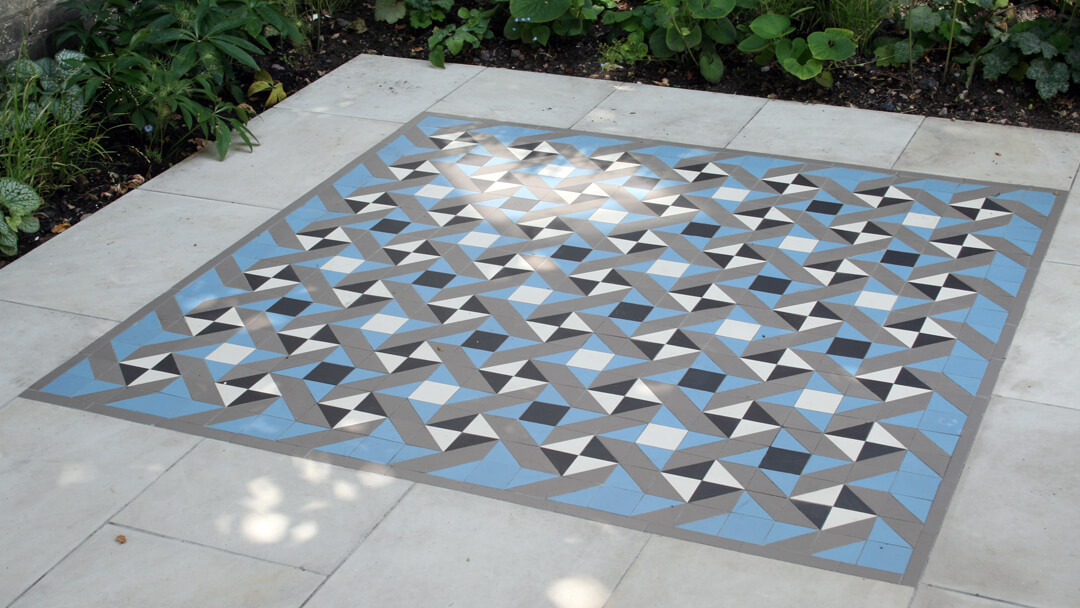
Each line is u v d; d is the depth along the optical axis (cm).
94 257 460
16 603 292
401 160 535
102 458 344
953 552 296
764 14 606
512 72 633
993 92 567
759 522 310
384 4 671
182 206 500
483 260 446
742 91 596
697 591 287
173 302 427
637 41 627
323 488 328
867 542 301
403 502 321
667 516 313
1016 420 344
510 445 343
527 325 403
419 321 408
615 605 284
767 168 511
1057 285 411
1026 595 281
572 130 559
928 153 519
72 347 400
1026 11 611
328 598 290
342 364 385
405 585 293
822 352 381
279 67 631
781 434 343
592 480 327
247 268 448
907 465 328
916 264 430
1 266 456
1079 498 312
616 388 367
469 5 688
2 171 499
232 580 296
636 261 440
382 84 624
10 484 334
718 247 448
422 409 361
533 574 295
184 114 538
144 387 377
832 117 561
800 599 283
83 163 526
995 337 384
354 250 458
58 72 543
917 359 375
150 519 319
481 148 543
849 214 469
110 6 591
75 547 310
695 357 381
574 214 478
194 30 561
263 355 392
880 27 620
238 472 336
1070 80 564
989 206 470
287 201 501
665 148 536
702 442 341
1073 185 483
